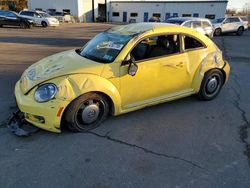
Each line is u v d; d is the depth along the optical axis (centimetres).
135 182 280
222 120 434
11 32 1812
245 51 1276
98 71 368
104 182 278
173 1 4262
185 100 513
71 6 4441
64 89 343
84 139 358
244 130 402
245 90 595
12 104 464
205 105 493
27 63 812
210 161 319
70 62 387
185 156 328
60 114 342
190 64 458
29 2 4666
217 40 1791
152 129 394
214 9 3988
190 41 462
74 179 281
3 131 370
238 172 300
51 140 352
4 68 730
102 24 3653
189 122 421
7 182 273
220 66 502
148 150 339
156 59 414
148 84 414
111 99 381
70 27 2742
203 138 373
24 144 341
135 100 413
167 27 438
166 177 288
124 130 387
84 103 364
